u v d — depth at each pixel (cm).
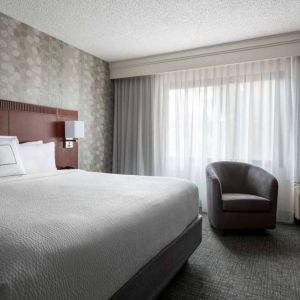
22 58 294
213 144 382
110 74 442
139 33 321
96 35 328
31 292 78
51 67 331
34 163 262
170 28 306
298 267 215
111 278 111
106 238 111
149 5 254
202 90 388
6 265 78
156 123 422
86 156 398
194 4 252
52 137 328
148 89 422
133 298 125
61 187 192
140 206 149
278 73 338
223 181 335
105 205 140
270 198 285
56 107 338
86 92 393
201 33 320
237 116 364
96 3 250
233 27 303
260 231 301
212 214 296
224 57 358
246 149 363
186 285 187
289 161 332
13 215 116
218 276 200
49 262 86
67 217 116
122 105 441
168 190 196
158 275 151
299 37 314
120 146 445
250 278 197
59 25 299
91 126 406
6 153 227
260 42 334
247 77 358
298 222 327
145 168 427
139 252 133
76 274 94
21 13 271
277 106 338
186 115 397
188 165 398
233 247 256
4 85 276
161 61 401
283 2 248
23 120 290
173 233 178
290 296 174
